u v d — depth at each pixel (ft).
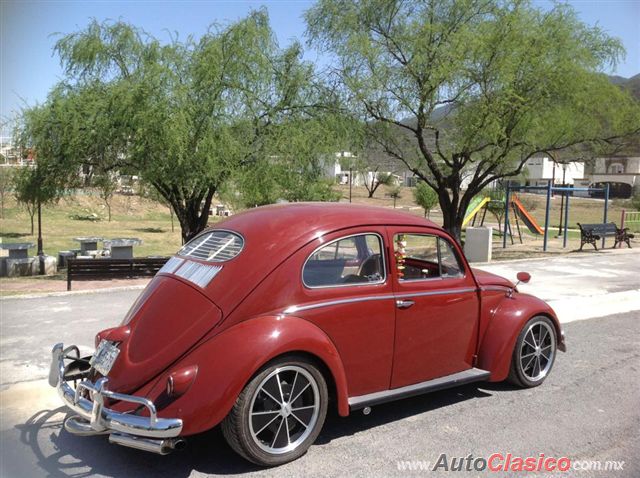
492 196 92.38
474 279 15.72
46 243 83.20
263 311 11.80
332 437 13.43
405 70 53.16
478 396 16.38
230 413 11.11
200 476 11.40
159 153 45.24
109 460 12.02
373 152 62.69
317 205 14.48
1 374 16.93
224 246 12.97
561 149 61.26
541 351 17.26
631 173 245.24
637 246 71.00
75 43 48.96
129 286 32.60
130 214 148.05
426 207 122.83
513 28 50.39
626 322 26.66
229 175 49.90
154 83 44.62
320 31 58.13
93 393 10.89
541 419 14.71
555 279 38.52
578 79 50.88
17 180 49.75
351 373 13.01
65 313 25.05
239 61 48.44
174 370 11.17
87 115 46.09
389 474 11.66
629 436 13.76
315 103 54.24
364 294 13.12
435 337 14.61
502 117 51.98
